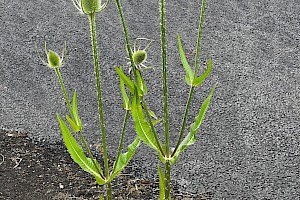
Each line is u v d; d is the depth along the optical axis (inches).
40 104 109.2
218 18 136.0
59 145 99.6
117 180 92.7
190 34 130.6
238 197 90.7
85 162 61.9
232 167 95.5
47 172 94.5
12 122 104.6
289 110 106.8
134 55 62.2
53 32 132.4
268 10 138.9
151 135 61.3
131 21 135.5
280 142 100.1
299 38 128.3
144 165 95.2
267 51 124.0
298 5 141.0
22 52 125.1
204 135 101.3
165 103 60.5
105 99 110.1
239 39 128.3
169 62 120.8
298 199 90.3
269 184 92.7
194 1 143.3
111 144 100.0
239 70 118.1
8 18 138.0
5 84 115.1
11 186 92.0
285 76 116.3
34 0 146.0
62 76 117.0
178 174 94.2
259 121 104.3
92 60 122.0
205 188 92.0
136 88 59.4
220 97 109.9
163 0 57.4
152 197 90.3
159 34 130.7
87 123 104.3
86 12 56.1
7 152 98.0
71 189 91.7
